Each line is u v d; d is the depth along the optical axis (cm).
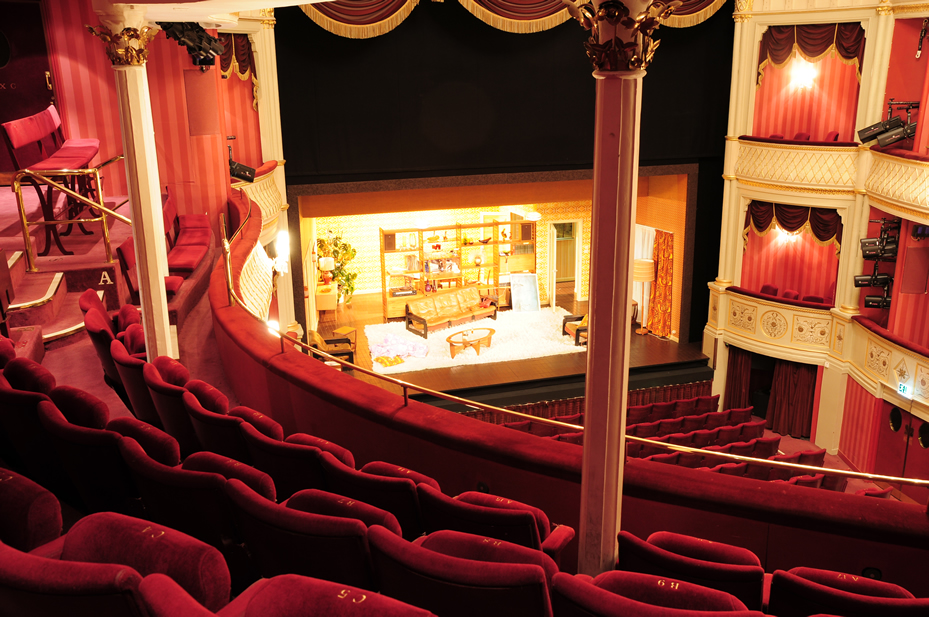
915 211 1278
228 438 403
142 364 473
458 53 1524
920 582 376
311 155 1509
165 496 309
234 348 594
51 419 349
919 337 1388
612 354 332
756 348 1673
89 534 249
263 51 1409
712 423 1405
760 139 1593
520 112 1585
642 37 298
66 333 686
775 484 401
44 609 201
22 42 1087
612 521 356
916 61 1390
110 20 505
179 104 995
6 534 289
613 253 320
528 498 429
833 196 1508
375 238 2122
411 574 255
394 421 459
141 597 196
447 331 1903
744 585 293
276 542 284
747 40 1592
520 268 2103
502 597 245
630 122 307
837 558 384
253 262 855
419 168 1568
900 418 1388
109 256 784
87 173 771
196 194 1029
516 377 1638
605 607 244
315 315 1902
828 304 1577
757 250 1720
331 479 361
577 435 1016
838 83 1570
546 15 1467
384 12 1410
